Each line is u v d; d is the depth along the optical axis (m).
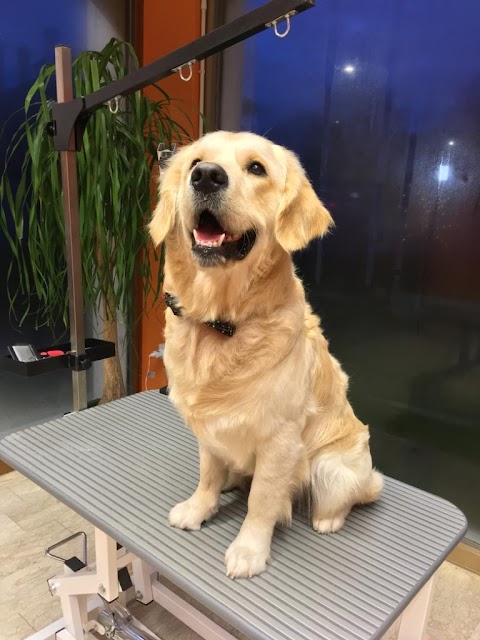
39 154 1.79
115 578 1.38
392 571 1.05
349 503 1.22
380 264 2.12
